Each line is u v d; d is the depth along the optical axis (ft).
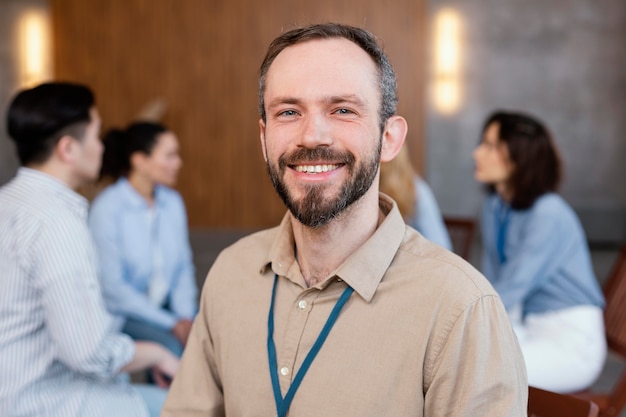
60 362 6.30
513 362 3.71
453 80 28.55
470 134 28.76
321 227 3.99
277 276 4.32
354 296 3.97
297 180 3.85
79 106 6.63
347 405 3.83
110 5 26.13
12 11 27.32
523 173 9.16
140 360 6.81
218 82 26.30
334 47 3.83
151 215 10.48
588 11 28.30
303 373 3.94
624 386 7.89
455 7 28.35
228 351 4.35
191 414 4.66
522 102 28.63
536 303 9.11
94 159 6.88
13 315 6.05
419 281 3.89
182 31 26.13
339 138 3.78
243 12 25.96
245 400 4.22
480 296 3.76
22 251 5.98
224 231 26.86
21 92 6.61
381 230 4.02
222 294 4.51
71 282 6.01
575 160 28.84
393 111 4.02
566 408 4.70
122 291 9.81
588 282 8.96
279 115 3.89
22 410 6.06
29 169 6.54
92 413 6.35
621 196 28.89
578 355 8.70
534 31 28.40
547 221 8.97
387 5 25.43
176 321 9.81
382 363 3.82
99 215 10.00
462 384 3.67
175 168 10.63
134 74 26.32
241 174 26.66
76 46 26.35
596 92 28.58
